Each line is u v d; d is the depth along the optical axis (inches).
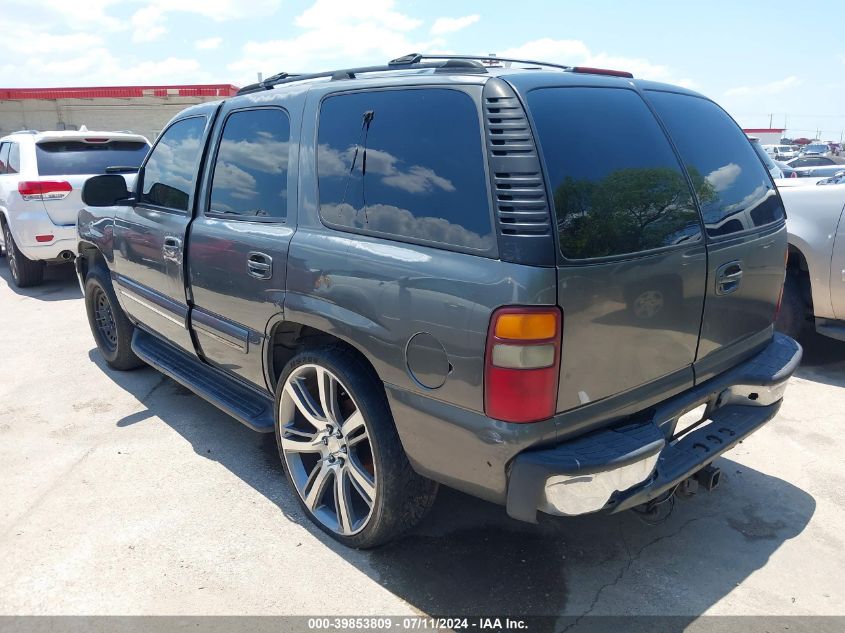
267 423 124.9
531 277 78.2
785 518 119.6
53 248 292.2
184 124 148.2
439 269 86.0
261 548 111.5
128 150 321.4
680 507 123.2
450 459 89.0
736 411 113.0
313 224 107.3
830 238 175.9
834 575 104.4
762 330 118.0
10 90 963.3
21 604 98.4
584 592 100.6
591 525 117.4
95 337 200.5
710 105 117.8
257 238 115.8
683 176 99.3
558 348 80.1
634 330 88.8
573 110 88.6
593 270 82.2
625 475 84.2
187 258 136.1
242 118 128.3
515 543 112.1
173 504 125.2
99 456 144.1
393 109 97.6
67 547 112.0
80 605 98.2
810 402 169.2
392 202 95.2
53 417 164.9
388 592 100.7
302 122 112.3
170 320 149.1
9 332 240.8
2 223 315.3
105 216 175.3
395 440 98.3
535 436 81.4
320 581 103.2
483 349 81.1
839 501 125.0
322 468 112.0
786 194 185.9
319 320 103.0
